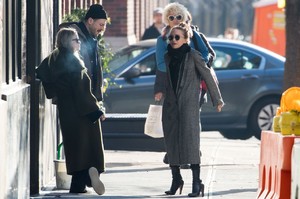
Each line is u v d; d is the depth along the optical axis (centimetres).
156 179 2894
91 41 2595
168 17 2723
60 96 2509
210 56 2775
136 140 3384
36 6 2498
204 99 2930
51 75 2502
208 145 3991
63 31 2498
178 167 2562
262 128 4225
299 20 3475
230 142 4181
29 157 2375
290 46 3481
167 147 2558
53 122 2864
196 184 2528
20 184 2173
